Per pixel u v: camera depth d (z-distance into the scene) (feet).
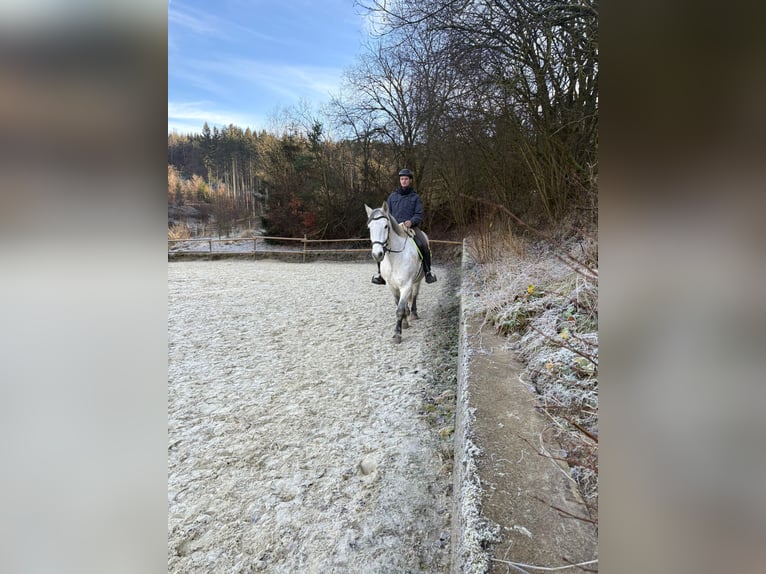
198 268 40.11
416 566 5.29
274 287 27.53
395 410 9.44
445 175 41.39
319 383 11.22
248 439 8.47
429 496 6.53
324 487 6.91
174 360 13.29
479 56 18.40
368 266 41.96
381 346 14.20
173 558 5.64
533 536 3.68
